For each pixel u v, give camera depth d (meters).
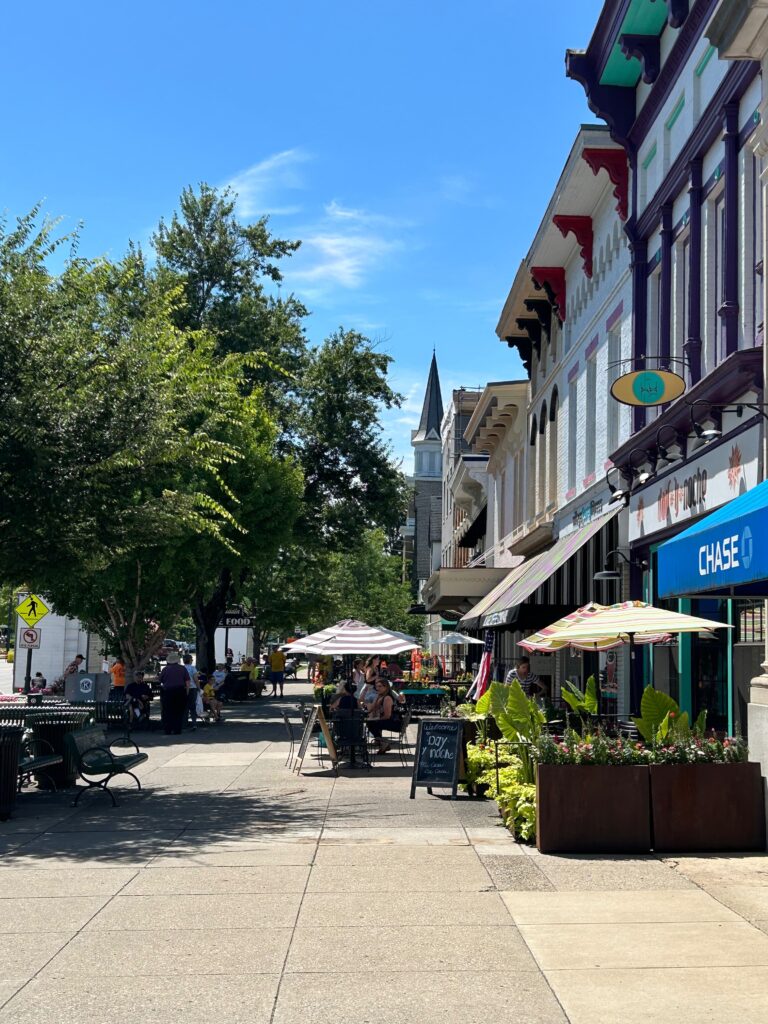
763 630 13.17
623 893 8.41
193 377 17.22
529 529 30.61
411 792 14.20
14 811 13.34
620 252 20.30
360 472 44.72
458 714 17.22
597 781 10.19
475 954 6.76
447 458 66.75
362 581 76.12
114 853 10.38
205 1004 5.86
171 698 26.50
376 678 23.58
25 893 8.60
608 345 21.31
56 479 14.38
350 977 6.32
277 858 10.00
